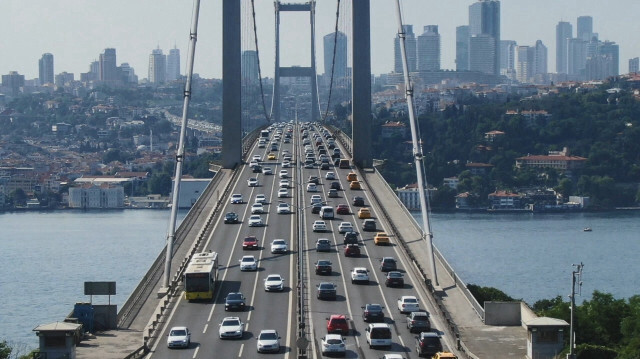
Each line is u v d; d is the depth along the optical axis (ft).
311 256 535.19
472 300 442.50
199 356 364.38
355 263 520.42
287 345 378.32
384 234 567.18
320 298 449.89
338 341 366.43
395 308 435.53
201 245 558.97
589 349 392.47
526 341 394.93
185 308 435.53
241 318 418.92
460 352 371.35
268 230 602.85
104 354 368.89
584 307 490.90
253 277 490.08
